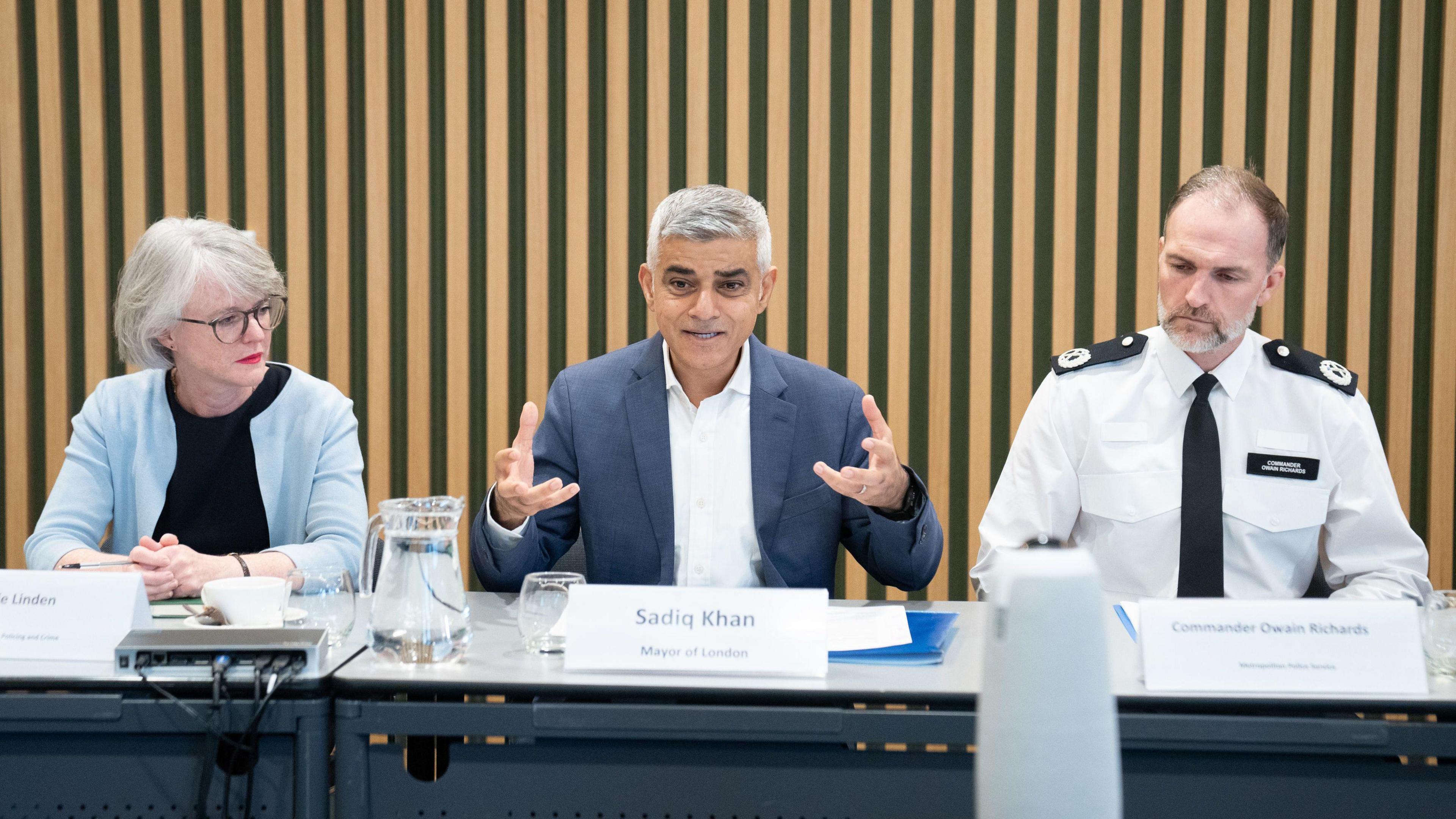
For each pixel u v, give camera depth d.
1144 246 2.69
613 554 1.65
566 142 2.77
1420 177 2.63
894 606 1.48
